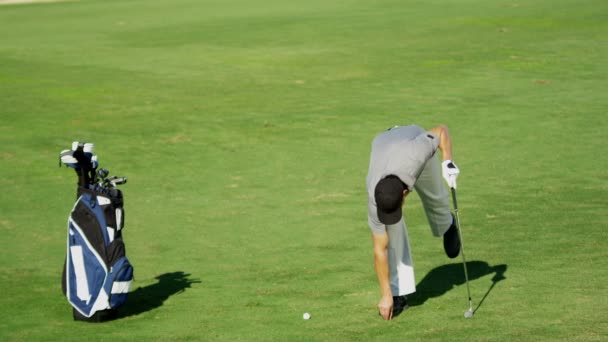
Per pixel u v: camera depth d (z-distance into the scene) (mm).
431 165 6836
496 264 8023
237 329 6523
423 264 8211
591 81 18703
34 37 28828
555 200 10477
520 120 15242
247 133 14969
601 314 6375
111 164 13148
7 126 15727
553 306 6645
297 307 7043
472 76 19703
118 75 20938
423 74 20125
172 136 14852
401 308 6797
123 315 7031
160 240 9555
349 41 25641
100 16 35875
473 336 6039
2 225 10352
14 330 6684
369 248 8938
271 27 29422
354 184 11766
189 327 6625
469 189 11164
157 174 12570
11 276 8352
